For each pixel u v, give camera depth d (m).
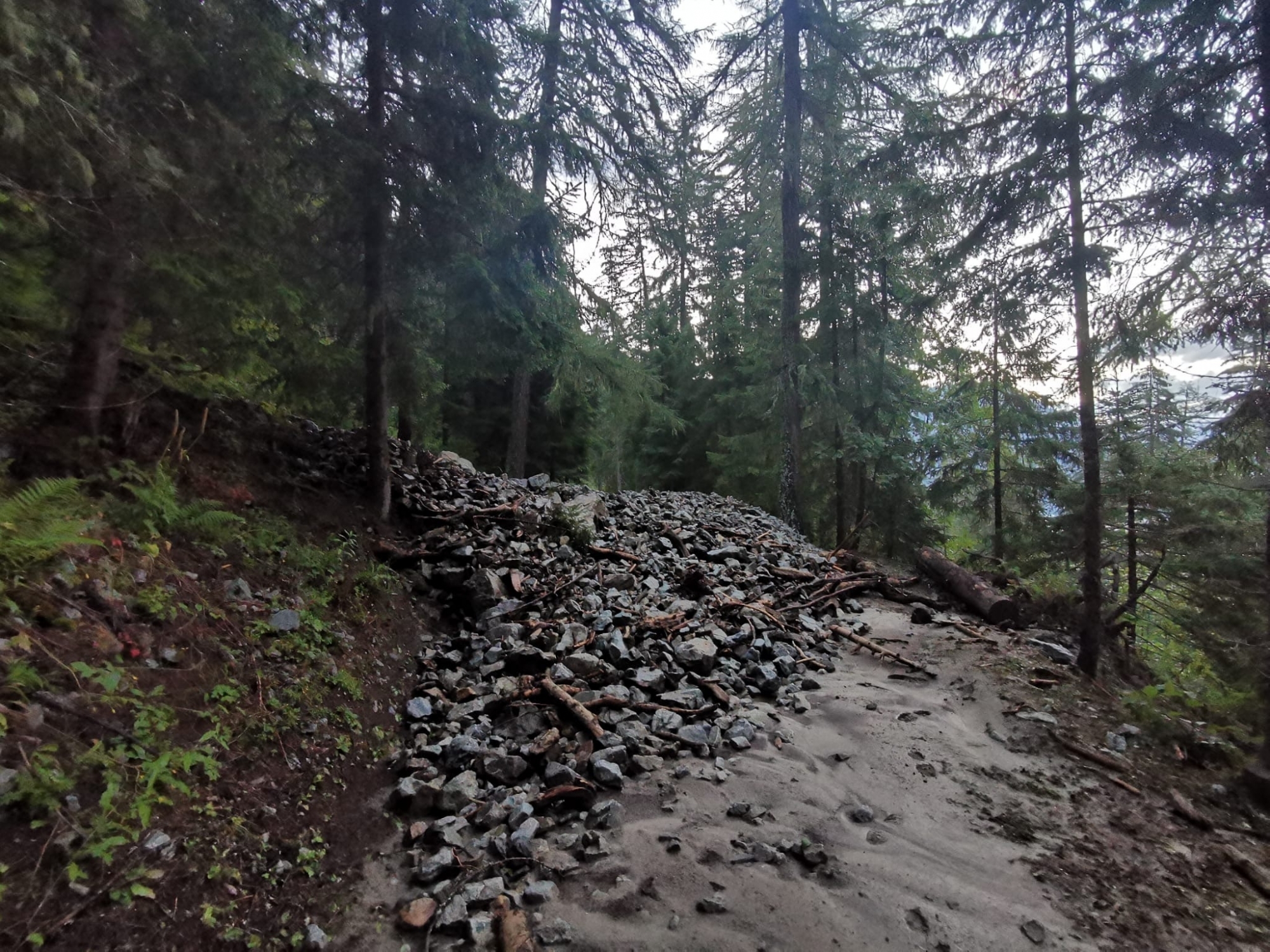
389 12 6.02
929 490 15.75
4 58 2.79
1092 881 3.35
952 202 7.21
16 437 3.95
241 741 3.41
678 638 6.22
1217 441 5.67
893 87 13.98
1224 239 5.35
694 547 9.48
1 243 3.70
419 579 6.53
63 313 4.55
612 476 33.19
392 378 6.93
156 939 2.38
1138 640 11.17
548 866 3.28
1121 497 9.33
